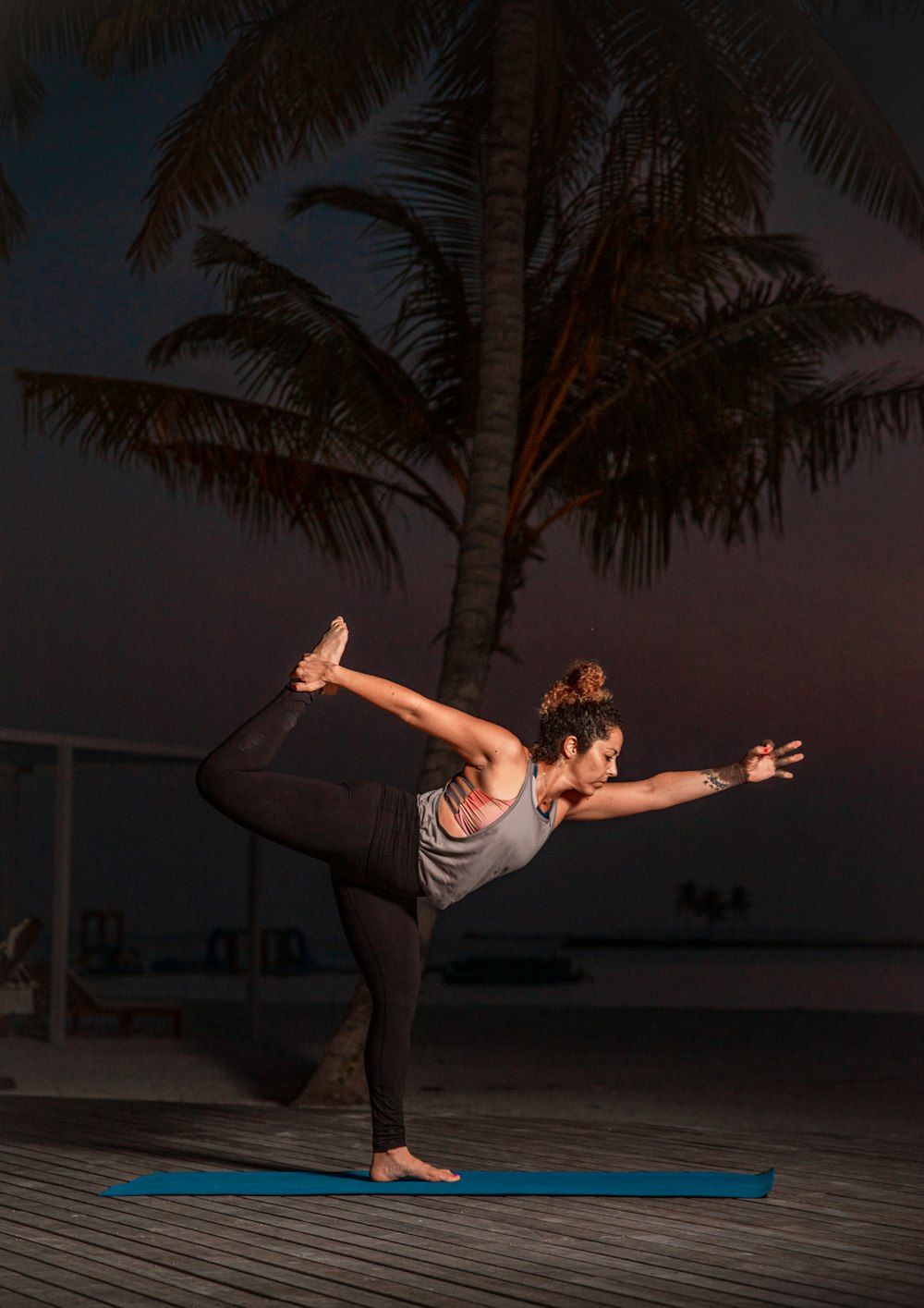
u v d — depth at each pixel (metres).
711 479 10.62
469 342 10.79
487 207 9.46
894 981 36.66
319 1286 3.63
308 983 26.78
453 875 4.49
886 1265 3.82
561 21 9.70
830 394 10.70
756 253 10.75
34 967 13.12
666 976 40.03
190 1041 12.66
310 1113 7.18
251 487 11.02
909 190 9.64
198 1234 4.23
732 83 9.23
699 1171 5.30
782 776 4.77
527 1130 6.43
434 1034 13.16
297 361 10.48
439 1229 4.28
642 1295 3.52
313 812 4.45
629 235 9.74
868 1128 7.13
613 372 10.68
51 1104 7.46
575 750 4.48
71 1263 3.90
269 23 9.25
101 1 9.60
